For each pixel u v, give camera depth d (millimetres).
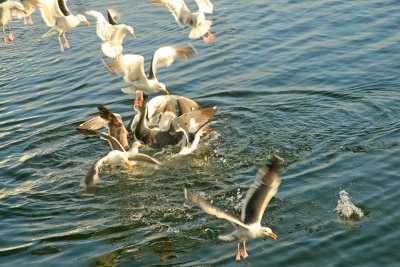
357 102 19031
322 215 13594
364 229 12961
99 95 21219
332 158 15938
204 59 23000
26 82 22875
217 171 16094
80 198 15336
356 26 24297
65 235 13742
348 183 14656
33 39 26812
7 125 19734
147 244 13156
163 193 15289
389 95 19234
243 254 12211
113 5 28984
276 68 21812
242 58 22766
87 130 13820
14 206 15055
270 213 13820
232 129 18203
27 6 19516
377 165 15281
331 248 12500
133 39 25203
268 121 18453
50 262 12789
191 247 12930
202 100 20188
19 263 12852
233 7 27297
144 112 17406
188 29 25547
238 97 20219
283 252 12477
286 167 15773
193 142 17062
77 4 29500
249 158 16578
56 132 18984
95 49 24938
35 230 14031
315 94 19859
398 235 12680
